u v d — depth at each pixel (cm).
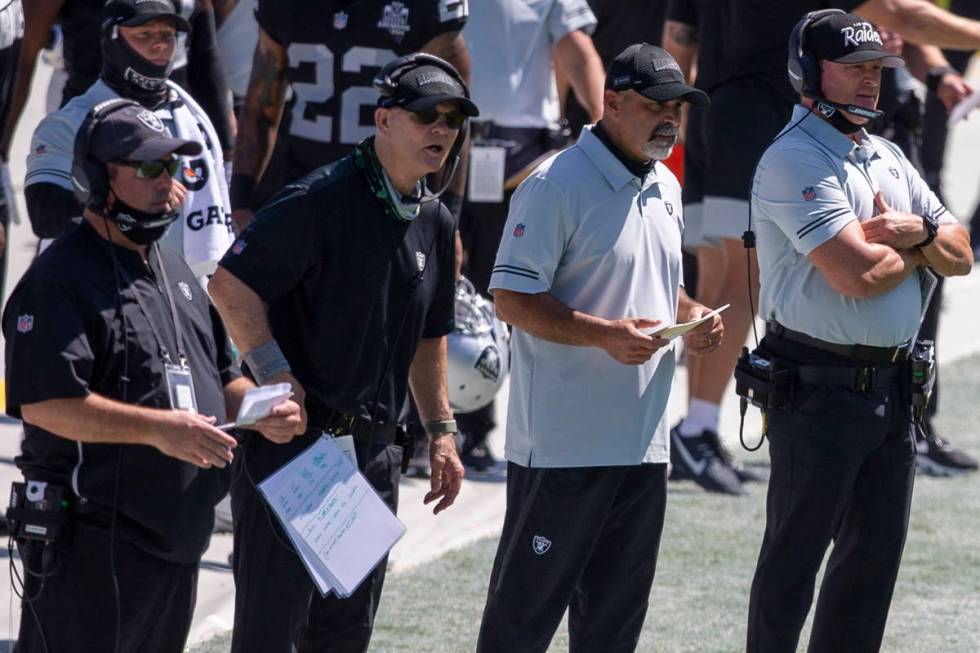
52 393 1349
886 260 1755
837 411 1784
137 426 1358
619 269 1705
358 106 2338
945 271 1822
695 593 2403
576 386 1695
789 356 1820
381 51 2322
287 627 1584
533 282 1683
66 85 2481
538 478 1706
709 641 2191
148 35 2000
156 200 1409
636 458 1711
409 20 2312
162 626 1488
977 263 5203
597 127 1723
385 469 1681
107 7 2014
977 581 2517
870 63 1800
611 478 1706
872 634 1853
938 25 2659
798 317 1806
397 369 1677
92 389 1393
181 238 2003
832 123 1830
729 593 2406
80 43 2438
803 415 1798
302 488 1563
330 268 1592
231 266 1569
